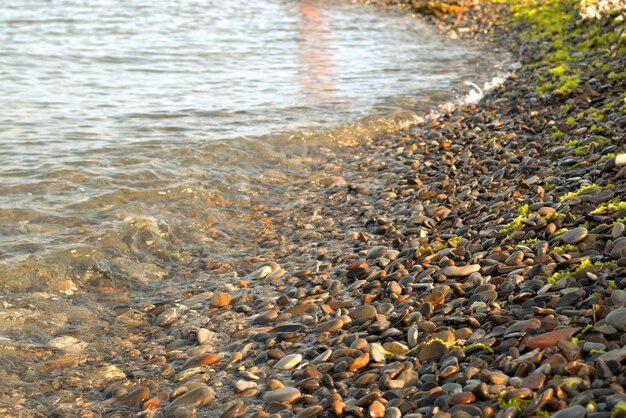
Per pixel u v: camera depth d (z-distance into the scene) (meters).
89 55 25.81
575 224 9.12
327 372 7.45
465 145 15.27
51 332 9.16
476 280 8.49
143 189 13.59
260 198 13.90
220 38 29.38
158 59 25.44
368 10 37.59
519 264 8.55
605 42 21.64
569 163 11.88
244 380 7.70
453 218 11.08
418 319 8.02
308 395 7.12
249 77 23.09
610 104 14.75
